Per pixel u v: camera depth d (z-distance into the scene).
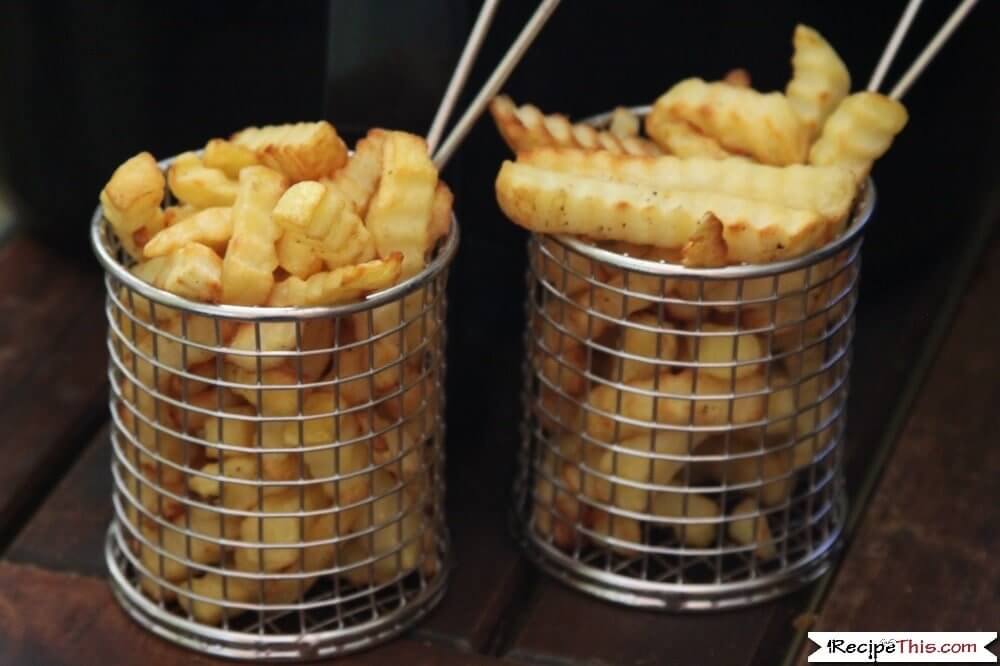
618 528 0.68
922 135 0.77
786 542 0.69
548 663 0.66
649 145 0.70
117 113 0.77
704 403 0.66
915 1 0.69
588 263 0.66
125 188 0.64
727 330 0.66
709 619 0.67
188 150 0.77
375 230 0.63
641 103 0.75
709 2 0.73
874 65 0.75
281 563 0.65
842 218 0.65
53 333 0.79
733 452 0.69
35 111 0.78
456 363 0.72
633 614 0.68
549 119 0.68
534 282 0.68
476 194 0.74
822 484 0.69
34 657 0.65
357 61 0.67
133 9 0.74
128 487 0.68
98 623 0.67
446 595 0.68
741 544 0.69
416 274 0.64
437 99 0.68
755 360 0.65
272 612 0.67
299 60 0.74
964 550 0.69
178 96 0.76
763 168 0.66
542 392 0.69
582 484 0.68
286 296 0.63
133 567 0.68
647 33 0.73
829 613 0.67
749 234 0.64
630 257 0.65
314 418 0.63
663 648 0.66
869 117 0.67
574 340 0.68
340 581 0.68
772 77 0.74
